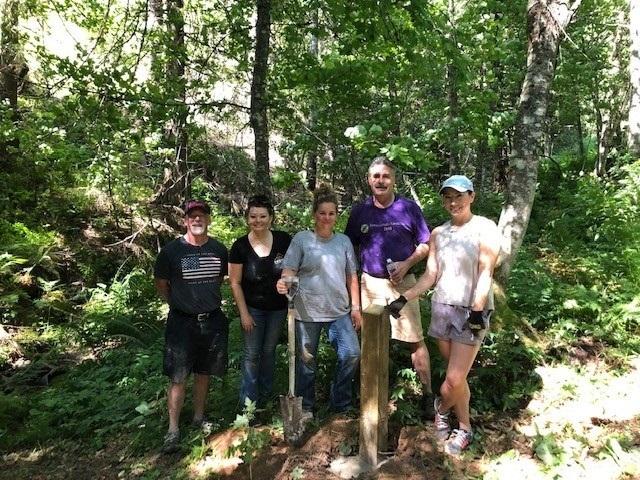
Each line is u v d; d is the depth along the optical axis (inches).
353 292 159.2
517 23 374.3
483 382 177.6
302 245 155.3
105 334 260.2
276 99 284.7
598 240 305.4
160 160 414.3
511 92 394.3
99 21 338.0
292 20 287.9
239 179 531.2
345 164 327.6
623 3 505.7
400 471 137.8
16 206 353.1
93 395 194.5
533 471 137.8
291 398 148.4
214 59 309.9
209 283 160.7
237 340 214.2
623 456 140.1
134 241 374.6
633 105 455.2
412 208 159.9
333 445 148.9
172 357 158.2
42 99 280.1
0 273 288.4
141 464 154.2
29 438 173.3
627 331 214.2
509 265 211.0
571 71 426.0
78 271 335.0
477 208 366.3
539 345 197.9
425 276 147.5
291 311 147.4
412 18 212.1
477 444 150.8
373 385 137.4
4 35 365.7
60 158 270.2
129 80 244.4
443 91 381.4
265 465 144.6
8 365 241.8
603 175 507.2
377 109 291.4
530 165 211.6
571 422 160.2
